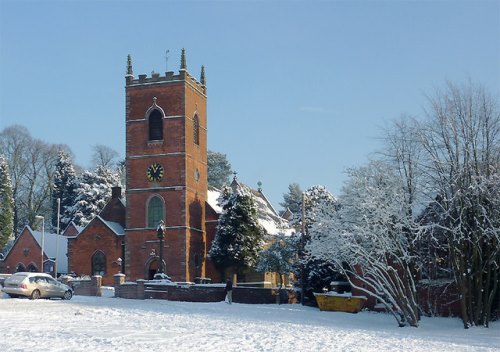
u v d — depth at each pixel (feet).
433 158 122.62
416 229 119.44
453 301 135.95
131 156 247.70
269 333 89.45
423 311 139.95
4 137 352.49
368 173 126.21
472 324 119.24
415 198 124.67
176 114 245.45
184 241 238.48
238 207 247.91
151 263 241.55
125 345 68.80
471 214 120.47
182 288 184.85
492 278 124.47
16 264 283.18
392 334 98.43
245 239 245.45
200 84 262.26
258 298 186.50
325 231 127.24
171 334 82.74
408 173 125.29
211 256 246.68
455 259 118.42
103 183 368.68
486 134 120.47
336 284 173.47
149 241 241.76
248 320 113.19
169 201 242.17
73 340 71.05
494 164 120.16
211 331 89.15
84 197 359.87
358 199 123.03
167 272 238.68
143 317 110.22
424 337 94.99
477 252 118.83
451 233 119.14
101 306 136.36
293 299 193.77
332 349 73.36
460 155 120.57
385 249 119.24
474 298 121.29
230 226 245.86
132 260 242.58
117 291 186.60
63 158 372.58
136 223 244.22
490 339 94.68
